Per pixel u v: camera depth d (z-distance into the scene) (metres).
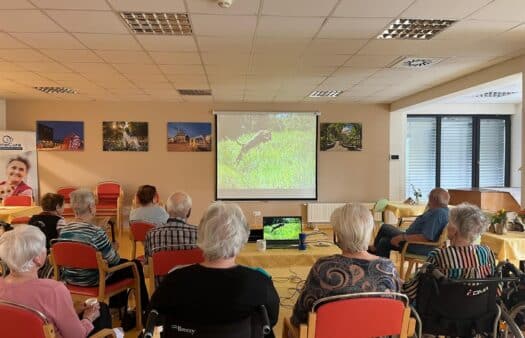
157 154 7.62
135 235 4.07
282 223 3.59
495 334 2.08
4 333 1.56
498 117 8.64
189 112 7.68
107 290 2.88
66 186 7.46
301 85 6.10
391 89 6.48
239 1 2.91
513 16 3.25
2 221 4.53
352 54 4.37
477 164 8.63
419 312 2.14
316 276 1.75
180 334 1.51
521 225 3.62
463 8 3.08
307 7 3.04
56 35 3.68
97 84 5.96
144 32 3.61
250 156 7.75
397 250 4.13
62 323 1.69
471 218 2.16
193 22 3.35
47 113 7.41
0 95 6.89
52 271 3.11
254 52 4.27
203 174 7.71
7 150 7.09
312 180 7.86
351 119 7.93
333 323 1.61
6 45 3.99
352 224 1.78
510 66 4.63
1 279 1.71
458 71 5.21
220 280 1.51
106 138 7.53
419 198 7.11
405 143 8.18
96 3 2.94
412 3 2.97
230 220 1.62
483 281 2.03
